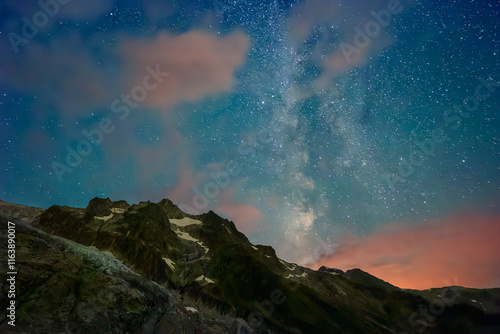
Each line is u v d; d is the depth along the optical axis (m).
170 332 34.97
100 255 39.12
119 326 31.36
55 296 30.14
